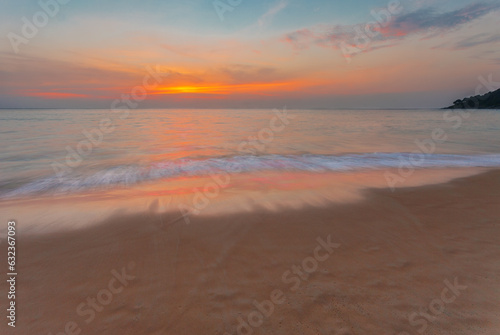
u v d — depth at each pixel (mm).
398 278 3559
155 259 4148
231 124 39656
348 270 3766
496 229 5051
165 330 2766
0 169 11398
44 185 9086
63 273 3803
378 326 2752
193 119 55594
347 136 23719
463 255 4121
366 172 10531
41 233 5121
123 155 14602
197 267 3904
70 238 4906
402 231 5035
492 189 7777
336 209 6281
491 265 3832
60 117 59062
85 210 6320
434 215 5809
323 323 2809
